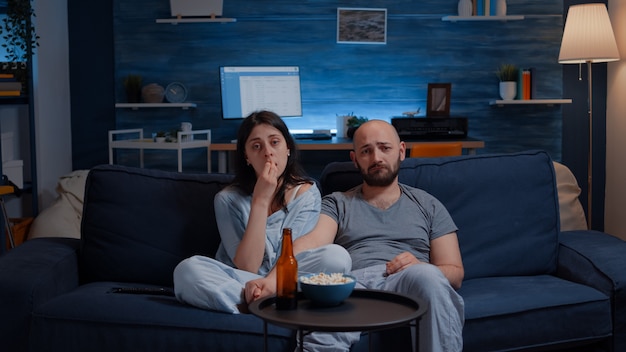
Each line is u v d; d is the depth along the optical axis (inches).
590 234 124.2
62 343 95.3
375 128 113.3
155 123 225.6
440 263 109.6
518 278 117.0
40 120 198.7
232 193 108.3
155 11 221.6
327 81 223.9
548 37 222.5
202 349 91.9
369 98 224.5
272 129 107.9
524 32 222.4
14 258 105.7
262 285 93.7
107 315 95.0
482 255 118.0
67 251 112.1
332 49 223.1
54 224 181.5
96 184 114.8
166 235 113.1
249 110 217.9
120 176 115.4
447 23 222.4
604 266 108.3
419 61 223.5
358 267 107.7
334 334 91.0
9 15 180.7
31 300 97.1
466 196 119.9
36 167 196.1
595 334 104.0
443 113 216.5
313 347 90.3
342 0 221.9
